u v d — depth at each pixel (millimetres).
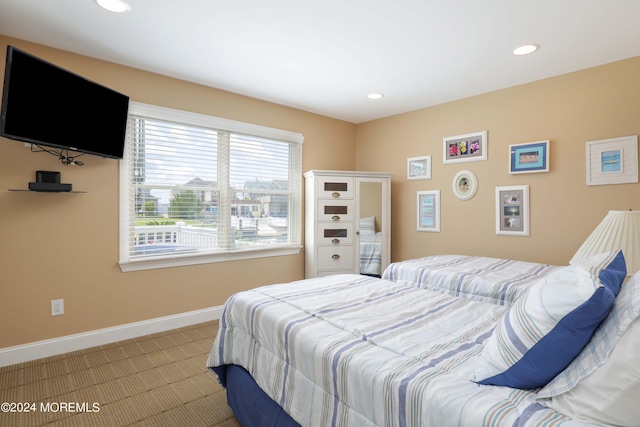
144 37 2385
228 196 3457
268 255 3779
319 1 1964
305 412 1305
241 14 2102
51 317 2531
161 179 3053
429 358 1166
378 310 1683
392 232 4270
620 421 779
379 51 2578
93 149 2506
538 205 3084
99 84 2463
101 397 2021
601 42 2408
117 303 2832
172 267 3129
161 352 2643
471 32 2299
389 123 4309
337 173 3920
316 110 4094
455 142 3654
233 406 1816
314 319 1540
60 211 2553
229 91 3438
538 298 1021
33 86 2082
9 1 1960
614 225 1910
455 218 3662
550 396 896
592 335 905
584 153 2830
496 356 1020
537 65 2795
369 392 1087
